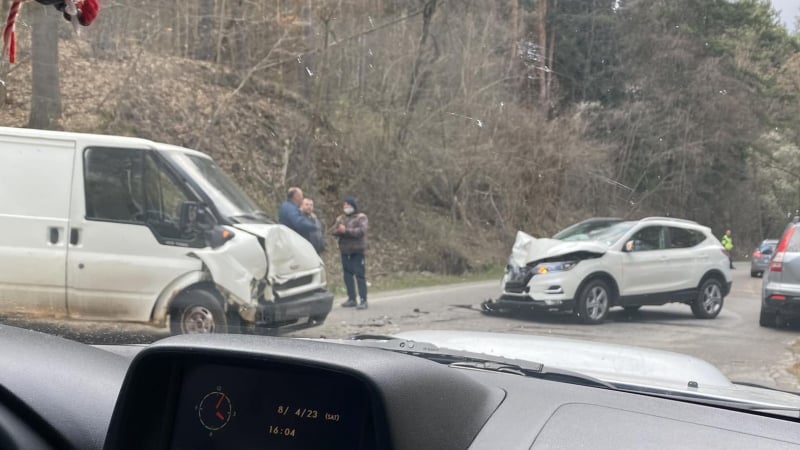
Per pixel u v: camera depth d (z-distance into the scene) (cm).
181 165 778
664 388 279
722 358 726
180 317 746
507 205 1734
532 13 1820
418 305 1148
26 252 745
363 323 976
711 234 1108
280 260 785
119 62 1648
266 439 200
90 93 1534
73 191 750
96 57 1627
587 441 205
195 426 206
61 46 1554
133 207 756
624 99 1512
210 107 1742
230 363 205
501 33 1898
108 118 1497
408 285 1480
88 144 759
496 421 215
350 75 1955
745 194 1337
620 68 1517
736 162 1328
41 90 1298
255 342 208
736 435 212
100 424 241
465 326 957
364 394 194
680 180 1355
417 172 1916
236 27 1828
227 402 205
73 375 258
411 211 1862
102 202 753
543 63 1727
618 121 1466
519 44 1850
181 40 1766
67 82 1523
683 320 1031
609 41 1562
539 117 1723
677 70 1371
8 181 754
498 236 1734
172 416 209
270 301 768
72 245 745
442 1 1930
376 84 1964
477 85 1884
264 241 773
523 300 1028
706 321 1019
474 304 1149
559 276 1006
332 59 1920
